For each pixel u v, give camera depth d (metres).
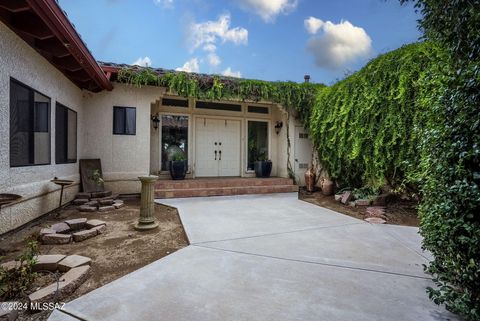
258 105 9.58
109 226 4.23
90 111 6.61
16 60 3.57
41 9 3.04
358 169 6.56
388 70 5.30
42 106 4.40
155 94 7.18
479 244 1.64
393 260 2.99
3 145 3.30
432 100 2.30
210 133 9.05
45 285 2.28
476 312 1.65
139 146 7.04
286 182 8.34
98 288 2.28
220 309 1.98
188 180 7.80
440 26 1.93
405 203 5.97
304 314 1.94
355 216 5.27
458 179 1.81
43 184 4.43
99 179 6.09
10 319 1.79
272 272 2.64
